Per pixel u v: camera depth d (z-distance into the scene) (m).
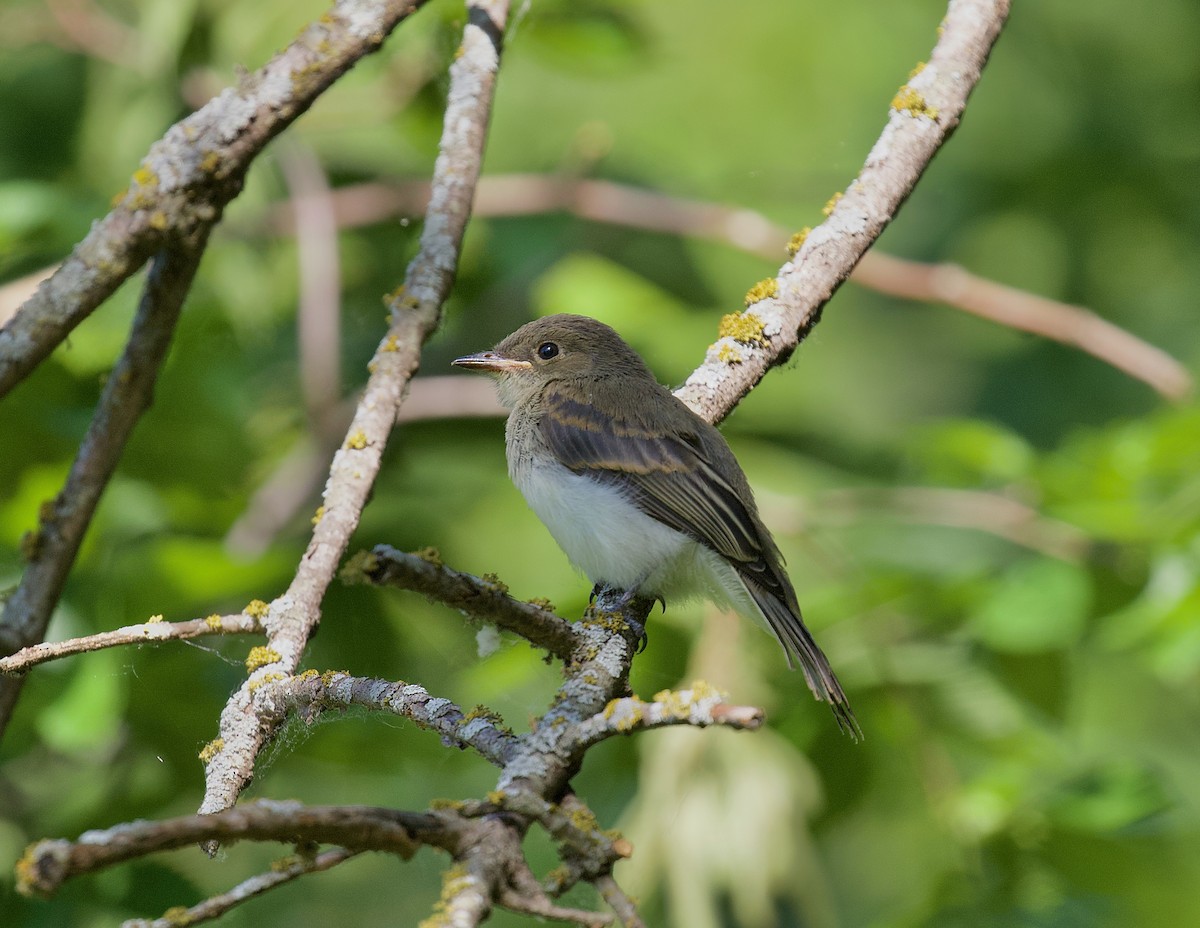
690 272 15.18
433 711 5.41
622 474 8.79
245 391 12.41
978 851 9.84
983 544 13.02
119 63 13.09
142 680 10.15
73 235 11.34
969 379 16.95
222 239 12.44
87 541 10.40
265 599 10.45
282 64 7.11
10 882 10.30
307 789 11.95
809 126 16.61
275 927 12.41
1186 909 9.84
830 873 12.89
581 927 5.47
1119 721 14.59
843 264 8.20
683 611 10.84
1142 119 16.95
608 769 11.39
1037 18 16.84
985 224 17.17
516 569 13.66
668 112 16.55
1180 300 16.72
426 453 13.85
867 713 10.67
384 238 14.09
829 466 14.03
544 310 14.09
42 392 11.25
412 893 12.95
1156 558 10.27
